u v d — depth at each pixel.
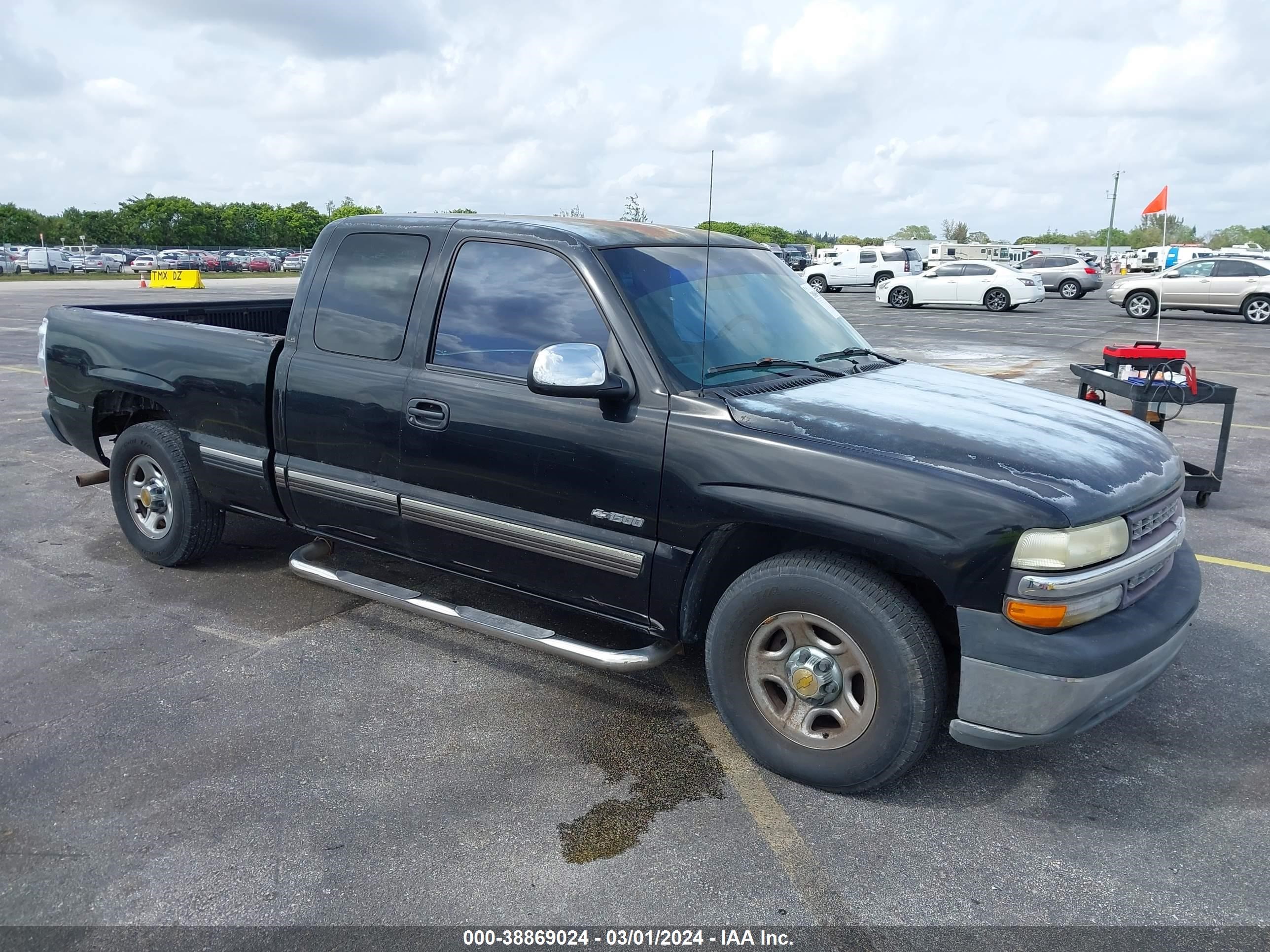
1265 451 8.20
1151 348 6.48
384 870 2.69
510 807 3.01
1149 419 6.49
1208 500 6.70
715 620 3.22
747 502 3.01
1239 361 14.92
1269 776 3.27
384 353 3.87
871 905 2.59
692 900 2.60
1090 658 2.70
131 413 5.12
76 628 4.31
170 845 2.79
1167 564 3.29
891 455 2.89
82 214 91.06
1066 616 2.73
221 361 4.36
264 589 4.81
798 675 3.05
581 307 3.43
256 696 3.71
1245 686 3.92
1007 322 22.44
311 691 3.76
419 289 3.81
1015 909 2.58
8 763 3.21
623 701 3.73
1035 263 33.97
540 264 3.55
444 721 3.54
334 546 4.57
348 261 4.05
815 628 3.05
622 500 3.28
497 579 3.72
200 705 3.62
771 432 3.04
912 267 34.78
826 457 2.91
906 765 2.95
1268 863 2.80
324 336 4.06
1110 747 3.45
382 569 5.01
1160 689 3.90
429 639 4.27
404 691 3.78
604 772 3.22
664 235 3.91
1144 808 3.07
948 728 3.32
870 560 3.04
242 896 2.58
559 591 3.54
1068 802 3.10
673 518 3.18
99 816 2.92
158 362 4.63
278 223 96.50
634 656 3.36
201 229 91.25
